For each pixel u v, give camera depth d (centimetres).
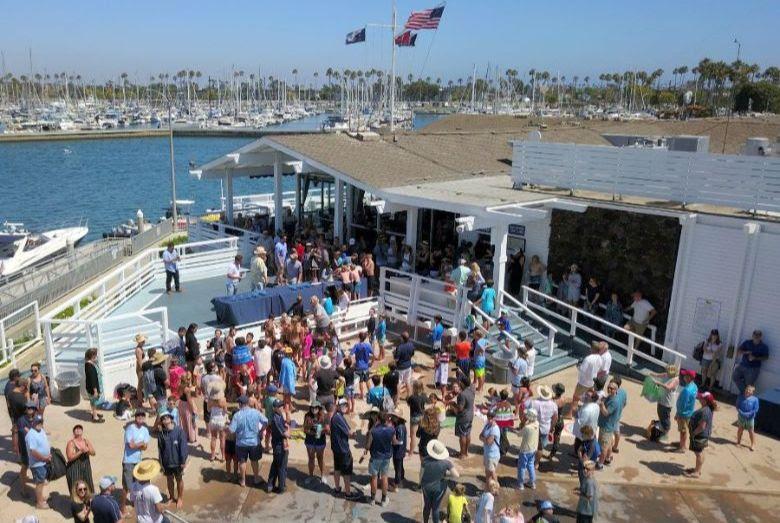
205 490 1194
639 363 1820
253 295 1828
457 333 1814
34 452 1085
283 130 14125
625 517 1162
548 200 1970
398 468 1219
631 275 1884
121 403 1418
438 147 2883
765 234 1611
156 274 2291
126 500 1120
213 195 6925
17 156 9888
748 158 1658
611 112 15400
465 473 1275
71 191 6975
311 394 1495
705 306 1741
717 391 1711
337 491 1200
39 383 1320
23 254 3362
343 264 2031
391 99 3262
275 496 1184
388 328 2031
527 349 1573
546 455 1362
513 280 2114
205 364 1396
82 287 2592
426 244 2211
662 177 1825
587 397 1292
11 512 1104
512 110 17038
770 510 1203
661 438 1441
